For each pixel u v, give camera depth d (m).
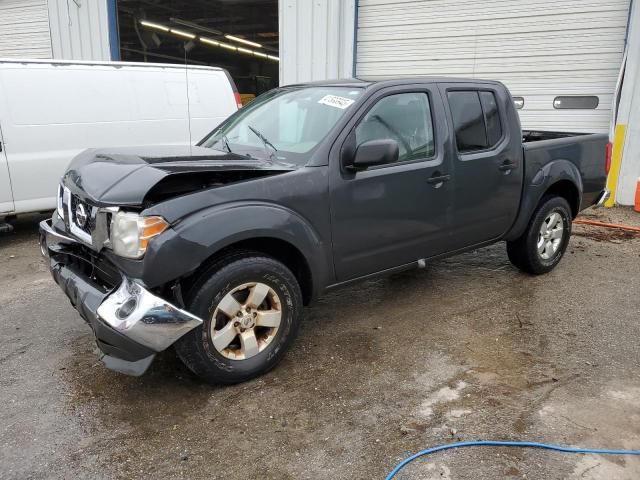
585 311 4.48
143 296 2.84
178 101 7.57
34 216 8.18
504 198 4.67
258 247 3.40
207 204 3.03
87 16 13.16
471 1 9.25
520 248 5.16
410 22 9.86
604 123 8.53
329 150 3.55
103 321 2.87
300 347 3.85
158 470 2.62
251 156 3.73
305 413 3.06
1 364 3.61
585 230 7.18
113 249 2.95
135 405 3.14
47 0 13.46
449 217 4.27
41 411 3.08
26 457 2.70
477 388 3.31
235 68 25.16
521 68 9.05
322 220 3.50
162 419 3.01
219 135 4.37
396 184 3.85
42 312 4.48
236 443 2.81
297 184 3.36
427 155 4.08
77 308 3.19
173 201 2.95
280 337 3.44
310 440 2.84
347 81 4.13
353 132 3.66
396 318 4.35
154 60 20.55
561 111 8.86
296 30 10.72
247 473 2.60
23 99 6.45
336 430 2.92
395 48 10.11
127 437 2.86
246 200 3.16
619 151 8.26
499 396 3.22
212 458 2.70
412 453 2.73
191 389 3.30
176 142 7.58
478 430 2.90
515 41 9.02
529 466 2.63
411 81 4.08
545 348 3.83
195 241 2.93
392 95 3.94
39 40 13.96
